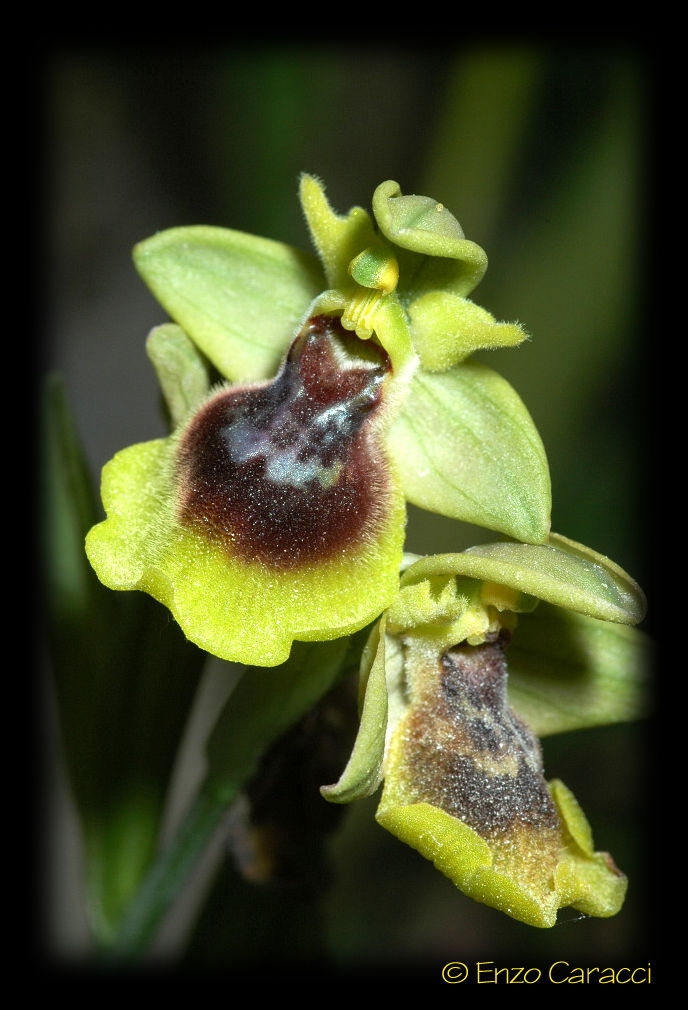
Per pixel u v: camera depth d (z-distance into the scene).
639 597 0.12
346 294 0.13
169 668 0.14
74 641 0.14
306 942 0.14
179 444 0.13
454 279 0.13
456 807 0.13
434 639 0.13
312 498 0.13
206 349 0.13
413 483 0.13
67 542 0.14
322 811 0.13
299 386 0.13
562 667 0.13
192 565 0.13
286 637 0.12
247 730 0.13
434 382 0.13
